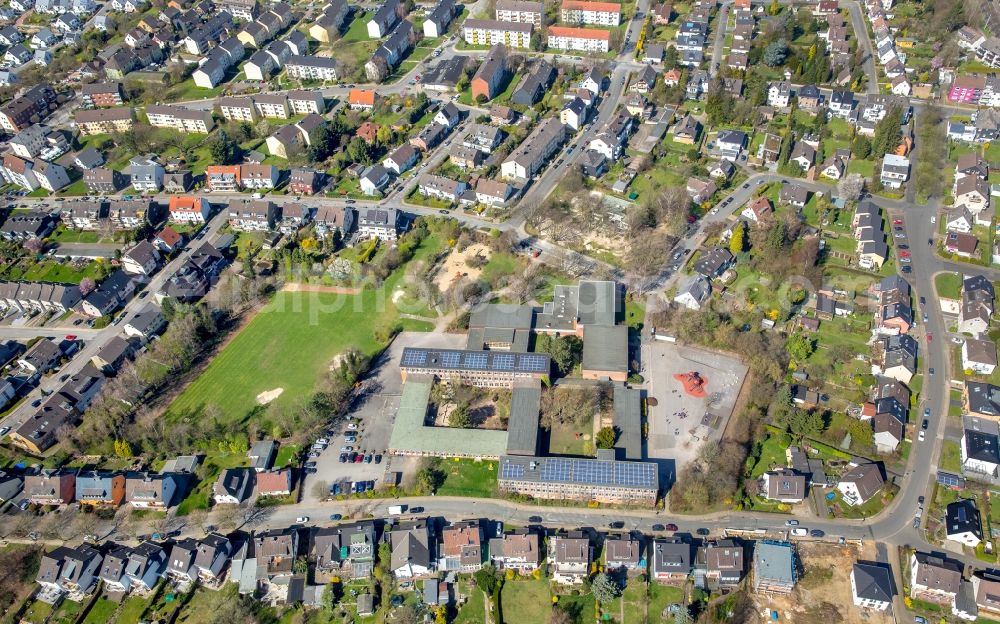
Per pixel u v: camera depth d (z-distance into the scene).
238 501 181.00
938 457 179.00
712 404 195.50
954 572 151.12
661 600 156.75
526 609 157.12
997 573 155.25
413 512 176.50
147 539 174.62
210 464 189.88
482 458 187.00
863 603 152.62
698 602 155.25
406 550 162.38
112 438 197.12
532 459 179.00
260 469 186.88
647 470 174.25
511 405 196.25
